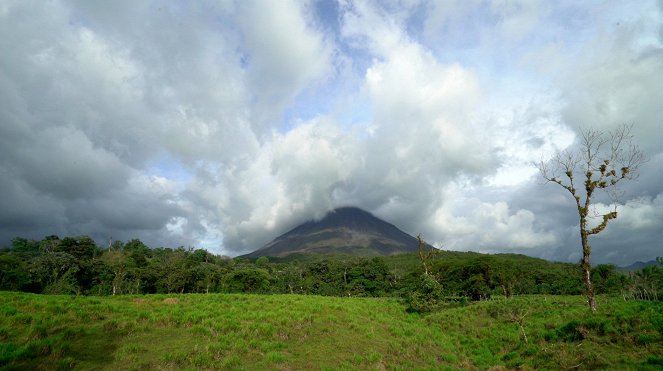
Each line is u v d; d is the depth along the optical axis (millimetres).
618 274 74938
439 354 23750
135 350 16047
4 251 117125
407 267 149000
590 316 25344
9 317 17188
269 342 19094
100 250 129750
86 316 19375
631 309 25078
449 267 77375
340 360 18891
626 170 28516
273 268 142500
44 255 75250
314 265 112812
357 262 101062
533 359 21828
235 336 19078
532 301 39219
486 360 23453
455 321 34031
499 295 65875
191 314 21750
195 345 16984
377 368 18516
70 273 67562
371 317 30484
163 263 112375
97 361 14719
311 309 28047
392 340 24266
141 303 26031
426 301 40469
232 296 31828
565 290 72938
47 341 14969
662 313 22297
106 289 73062
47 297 23297
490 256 74938
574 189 29516
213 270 93812
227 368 15523
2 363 13164
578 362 19391
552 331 24828
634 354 18922
